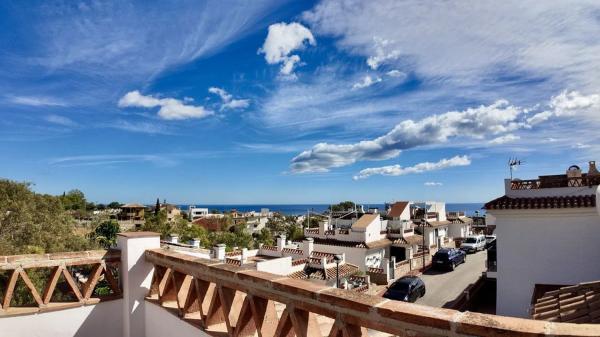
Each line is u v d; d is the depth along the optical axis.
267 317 3.45
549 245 11.80
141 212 87.75
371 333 3.26
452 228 45.50
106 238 41.38
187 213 115.75
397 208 39.12
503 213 12.44
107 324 5.53
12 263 4.93
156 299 5.39
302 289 2.88
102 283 11.09
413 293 18.83
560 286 11.35
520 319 1.99
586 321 3.73
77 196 78.31
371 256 29.31
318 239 31.88
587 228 11.31
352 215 41.34
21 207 23.00
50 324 5.14
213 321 4.14
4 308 4.93
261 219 91.81
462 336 1.98
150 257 5.53
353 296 2.60
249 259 23.22
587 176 11.77
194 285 4.48
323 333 3.62
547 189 12.28
